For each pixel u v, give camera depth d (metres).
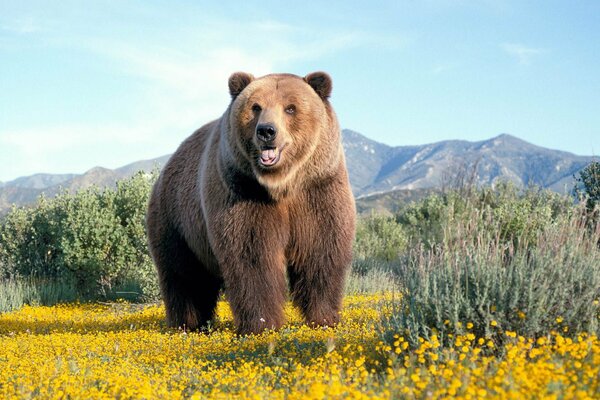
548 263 6.25
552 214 14.71
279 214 8.22
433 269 6.65
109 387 5.83
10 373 6.52
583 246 6.69
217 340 8.53
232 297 8.35
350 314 9.58
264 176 7.84
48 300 18.02
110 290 19.03
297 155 7.90
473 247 6.80
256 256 8.20
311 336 7.67
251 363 5.97
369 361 6.08
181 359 7.10
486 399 4.06
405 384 4.76
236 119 7.92
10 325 12.84
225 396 4.97
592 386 4.21
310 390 4.43
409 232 23.48
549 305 5.86
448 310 6.04
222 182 8.29
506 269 6.40
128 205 19.67
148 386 5.29
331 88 8.31
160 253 10.61
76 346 8.71
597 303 6.02
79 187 21.30
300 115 7.86
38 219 21.16
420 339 5.62
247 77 8.35
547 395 3.98
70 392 5.51
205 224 9.37
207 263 9.77
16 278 19.95
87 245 18.97
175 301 10.53
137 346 8.66
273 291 8.30
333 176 8.26
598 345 5.27
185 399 5.46
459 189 17.77
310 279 8.51
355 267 19.98
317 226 8.30
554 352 5.34
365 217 27.98
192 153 10.15
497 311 5.95
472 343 5.90
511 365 4.70
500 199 16.91
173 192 10.31
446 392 4.36
